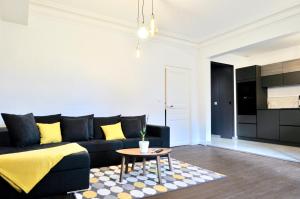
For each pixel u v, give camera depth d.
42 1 3.58
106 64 4.32
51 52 3.78
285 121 5.30
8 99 3.41
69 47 3.95
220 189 2.45
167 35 5.02
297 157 4.01
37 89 3.64
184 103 5.45
